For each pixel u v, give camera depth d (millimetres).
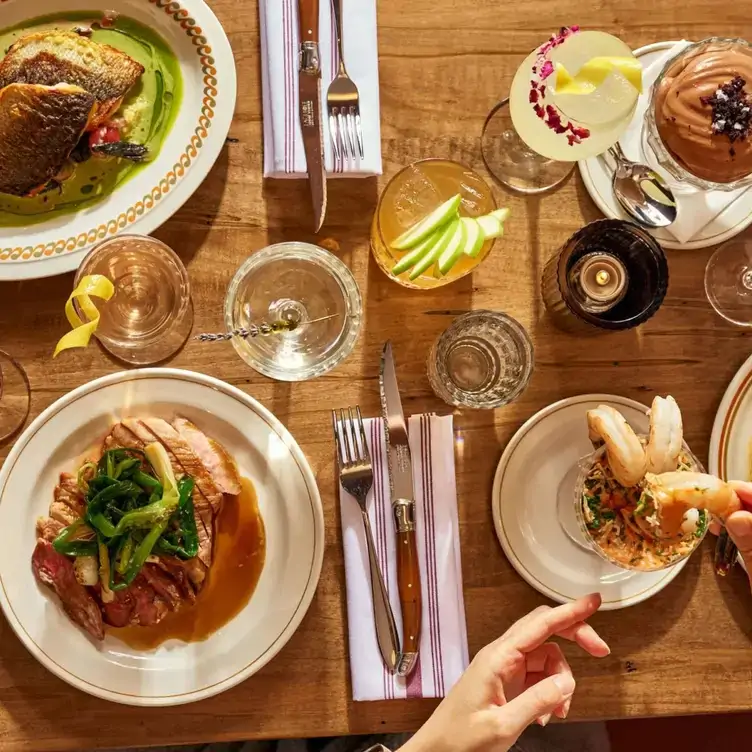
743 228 1082
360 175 1037
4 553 972
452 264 902
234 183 1043
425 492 1027
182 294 1008
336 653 1027
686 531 952
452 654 1013
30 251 979
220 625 1021
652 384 1089
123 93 988
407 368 1059
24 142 944
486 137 1076
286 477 1013
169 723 1008
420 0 1066
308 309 1049
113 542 987
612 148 1071
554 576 1044
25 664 1000
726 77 977
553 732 1405
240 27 1046
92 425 1002
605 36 948
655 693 1058
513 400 1010
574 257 1025
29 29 1005
